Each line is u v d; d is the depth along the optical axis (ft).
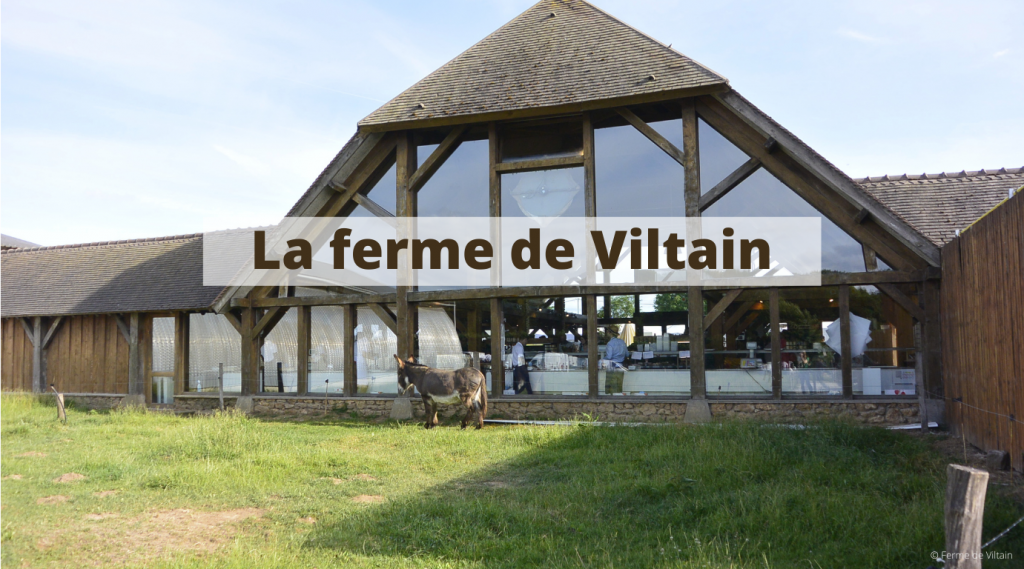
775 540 21.17
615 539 21.89
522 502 26.35
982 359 33.99
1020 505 23.53
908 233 42.80
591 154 50.01
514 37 59.21
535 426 45.09
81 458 34.27
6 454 36.37
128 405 61.00
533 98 49.88
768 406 45.39
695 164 47.65
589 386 49.11
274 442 38.70
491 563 19.94
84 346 68.18
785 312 46.78
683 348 48.03
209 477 30.01
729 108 46.75
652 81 47.60
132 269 73.05
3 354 72.33
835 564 19.15
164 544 21.88
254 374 57.67
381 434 43.42
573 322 50.49
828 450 32.19
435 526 22.99
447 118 51.16
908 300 43.70
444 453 36.60
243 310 58.18
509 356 51.67
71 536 22.38
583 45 55.01
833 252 45.96
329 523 23.89
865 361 45.57
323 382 58.44
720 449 31.81
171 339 64.03
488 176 53.06
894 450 33.60
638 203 49.55
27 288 75.31
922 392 43.04
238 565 18.90
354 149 53.93
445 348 53.98
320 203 55.62
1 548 21.01
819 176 44.14
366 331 62.39
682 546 21.13
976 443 35.17
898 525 21.43
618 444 36.68
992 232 32.17
